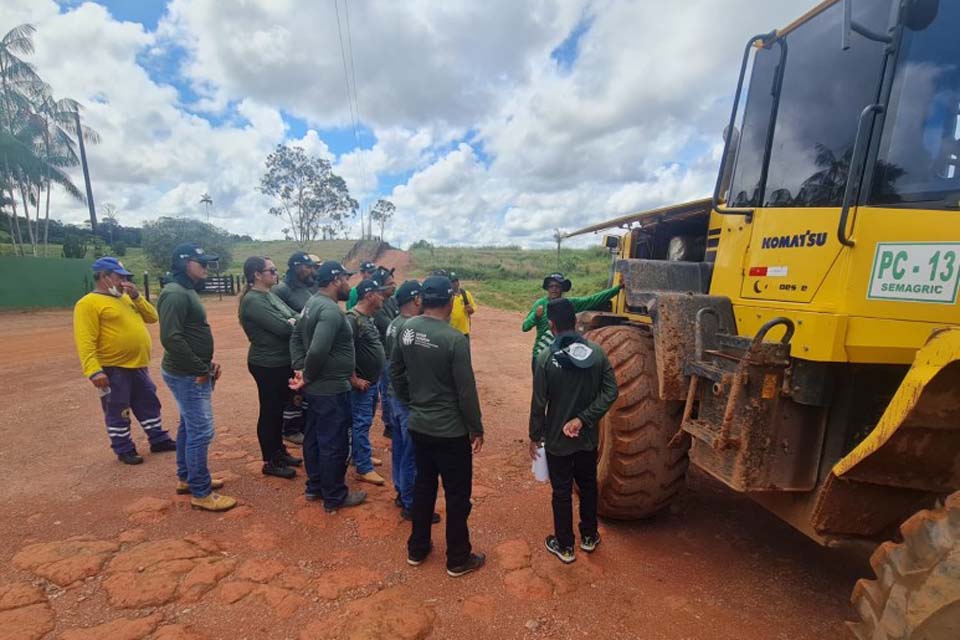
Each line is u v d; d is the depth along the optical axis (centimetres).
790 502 266
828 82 253
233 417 623
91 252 4003
